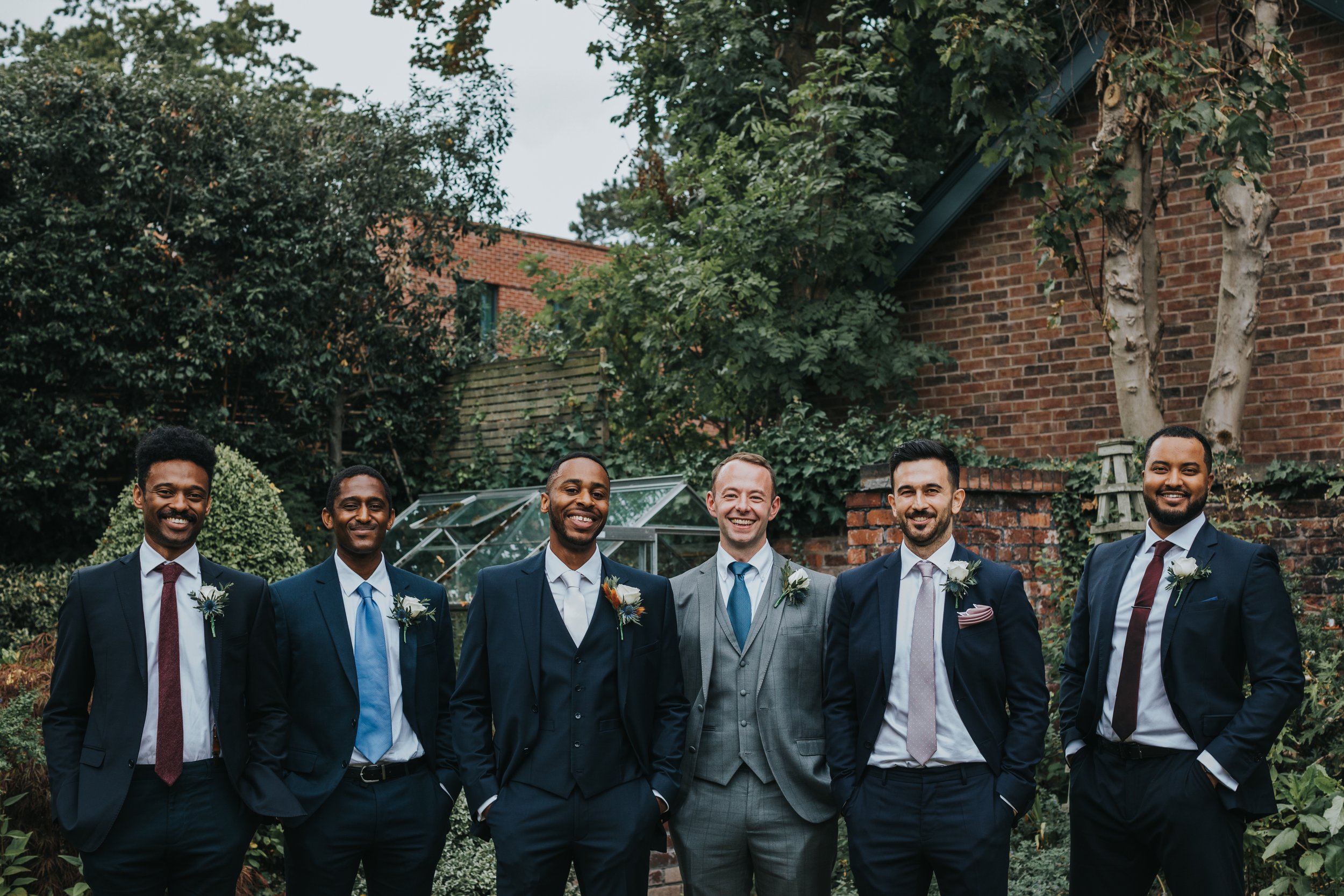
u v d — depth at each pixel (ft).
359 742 11.90
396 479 41.63
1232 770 10.89
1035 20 25.86
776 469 28.27
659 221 38.09
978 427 31.37
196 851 11.07
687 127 38.75
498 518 29.17
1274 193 27.32
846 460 26.99
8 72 35.27
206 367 36.47
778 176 31.27
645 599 12.21
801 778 12.10
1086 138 29.96
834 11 35.06
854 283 32.42
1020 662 11.76
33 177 33.91
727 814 12.10
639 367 35.99
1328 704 15.72
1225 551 11.62
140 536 23.47
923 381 32.32
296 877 11.77
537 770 11.57
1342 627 17.35
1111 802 11.73
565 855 11.59
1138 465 22.58
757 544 12.82
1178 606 11.48
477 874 17.44
